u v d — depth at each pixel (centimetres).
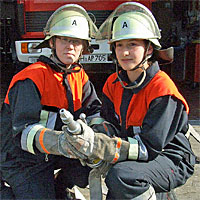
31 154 215
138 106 200
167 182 195
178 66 735
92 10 506
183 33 757
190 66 712
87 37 217
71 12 216
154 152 187
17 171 216
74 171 239
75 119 229
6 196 221
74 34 210
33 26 519
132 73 204
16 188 215
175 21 760
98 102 246
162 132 186
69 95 221
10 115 216
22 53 513
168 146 209
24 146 194
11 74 666
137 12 202
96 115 239
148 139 187
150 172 189
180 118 199
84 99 239
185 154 210
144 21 197
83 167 237
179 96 194
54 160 226
